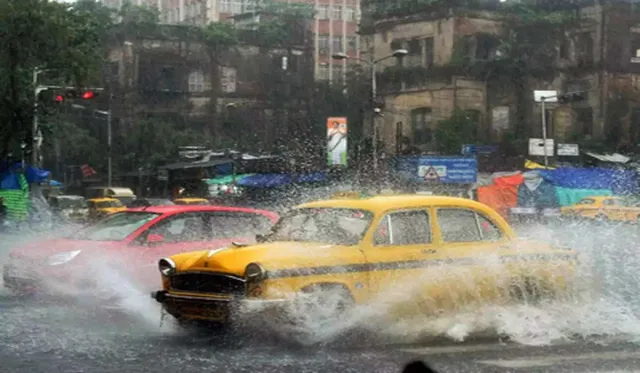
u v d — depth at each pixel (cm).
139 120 6362
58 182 5953
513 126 5562
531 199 4466
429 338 852
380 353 777
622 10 5634
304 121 6794
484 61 5528
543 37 5634
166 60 6625
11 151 3472
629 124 5622
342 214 885
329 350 791
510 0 5725
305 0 7925
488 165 5250
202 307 812
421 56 5731
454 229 902
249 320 781
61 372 701
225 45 6756
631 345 822
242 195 4672
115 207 4547
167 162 6169
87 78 3419
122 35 6519
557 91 5609
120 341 843
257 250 826
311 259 802
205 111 6694
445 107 5566
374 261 834
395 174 4584
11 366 724
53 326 936
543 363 734
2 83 3244
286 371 702
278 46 6900
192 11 8238
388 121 5775
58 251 1097
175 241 1127
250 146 6569
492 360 745
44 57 3278
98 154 6331
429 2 5634
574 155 5291
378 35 5947
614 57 5622
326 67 8025
